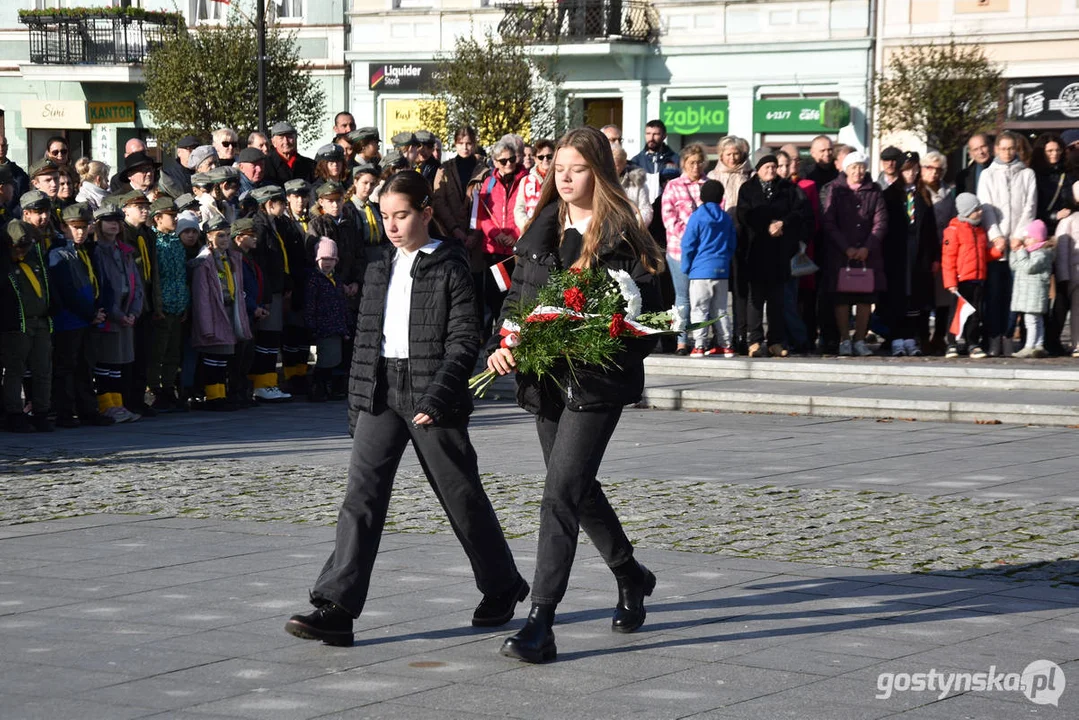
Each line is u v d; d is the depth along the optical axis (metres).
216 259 16.84
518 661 6.73
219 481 12.16
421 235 7.17
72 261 15.41
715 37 41.41
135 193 16.22
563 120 39.47
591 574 8.58
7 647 7.02
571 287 6.90
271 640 7.13
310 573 8.65
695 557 8.98
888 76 39.00
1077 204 18.73
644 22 42.19
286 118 38.97
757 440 14.45
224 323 16.89
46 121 47.69
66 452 13.85
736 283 19.39
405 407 7.10
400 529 9.95
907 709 5.96
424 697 6.17
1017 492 11.20
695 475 12.16
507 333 6.99
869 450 13.65
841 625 7.35
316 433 15.27
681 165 19.64
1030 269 18.47
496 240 19.28
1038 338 18.72
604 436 6.95
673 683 6.36
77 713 5.96
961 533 9.62
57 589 8.27
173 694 6.23
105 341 15.83
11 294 14.95
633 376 7.00
